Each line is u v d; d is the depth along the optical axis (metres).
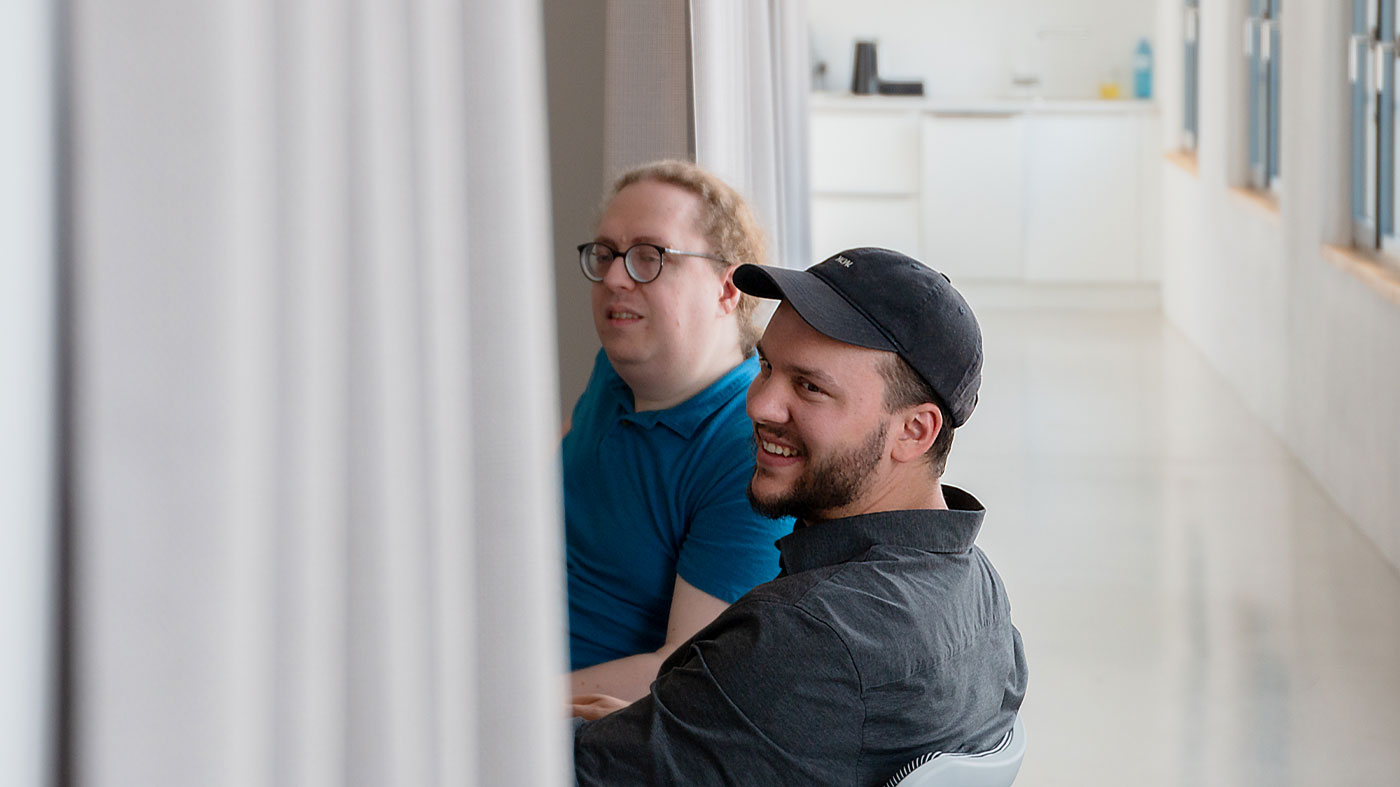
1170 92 8.24
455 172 0.56
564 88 2.78
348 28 0.50
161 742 0.43
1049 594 3.93
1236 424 5.86
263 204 0.45
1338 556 4.19
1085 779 2.86
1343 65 4.77
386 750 0.53
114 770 0.43
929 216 8.66
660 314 1.75
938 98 8.93
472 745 0.59
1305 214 5.09
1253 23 6.41
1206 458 5.33
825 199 8.73
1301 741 3.00
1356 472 4.46
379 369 0.51
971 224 8.63
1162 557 4.21
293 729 0.48
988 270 8.67
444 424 0.55
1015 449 5.50
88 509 0.42
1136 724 3.11
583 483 1.83
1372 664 3.39
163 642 0.43
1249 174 6.55
